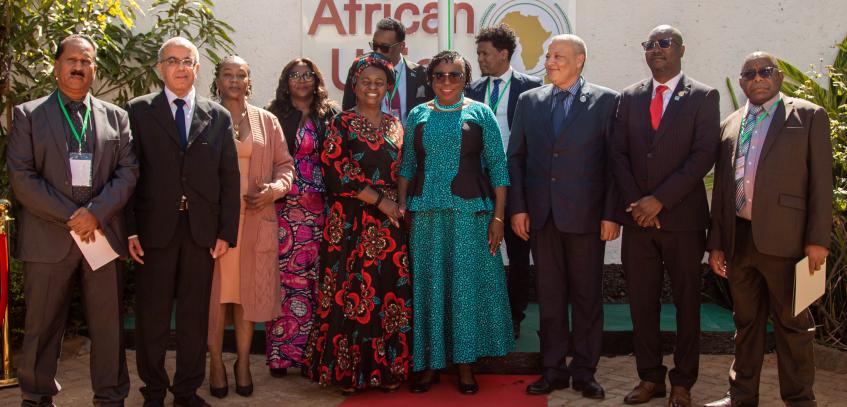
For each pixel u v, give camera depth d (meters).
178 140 3.82
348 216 4.31
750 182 3.76
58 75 3.59
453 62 4.22
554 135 4.25
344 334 4.26
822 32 5.92
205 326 4.00
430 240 4.27
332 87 6.14
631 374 4.63
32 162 3.55
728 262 3.86
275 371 4.66
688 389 4.03
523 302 5.06
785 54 5.95
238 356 4.36
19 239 3.65
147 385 3.95
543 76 6.04
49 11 5.31
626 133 4.08
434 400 4.20
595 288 4.28
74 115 3.62
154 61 5.78
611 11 6.02
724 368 4.74
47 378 3.71
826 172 3.62
